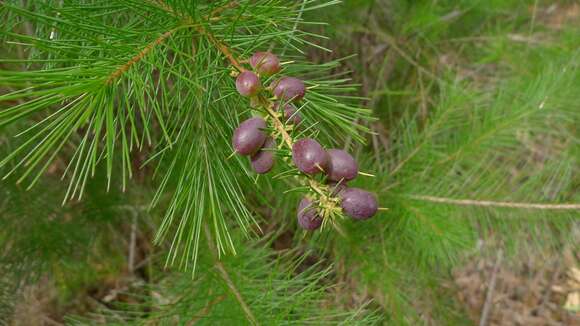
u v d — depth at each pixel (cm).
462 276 95
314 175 29
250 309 42
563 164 52
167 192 59
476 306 92
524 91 61
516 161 65
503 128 53
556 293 97
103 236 69
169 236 59
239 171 38
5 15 38
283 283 42
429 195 52
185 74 36
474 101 57
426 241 49
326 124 41
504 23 86
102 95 28
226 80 35
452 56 82
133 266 73
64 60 29
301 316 41
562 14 94
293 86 30
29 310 69
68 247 61
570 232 50
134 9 32
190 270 45
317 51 64
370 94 70
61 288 70
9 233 57
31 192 57
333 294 50
